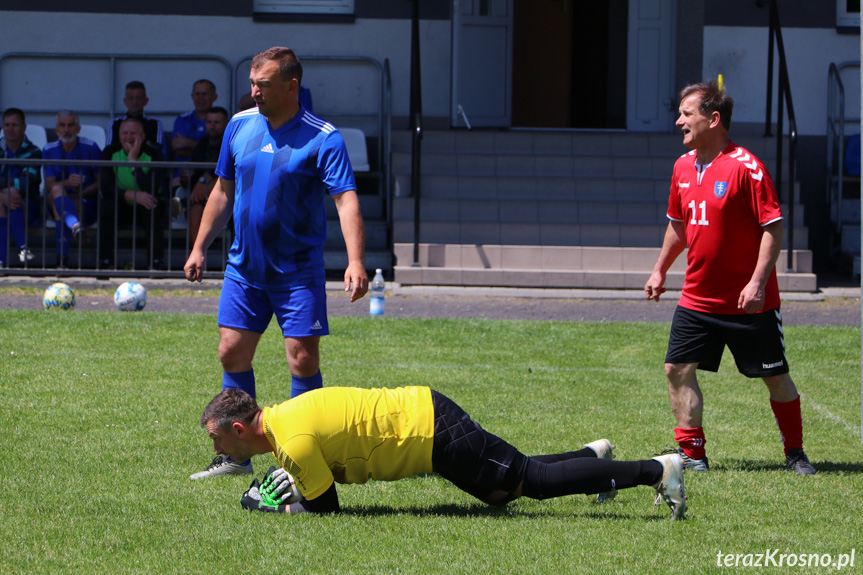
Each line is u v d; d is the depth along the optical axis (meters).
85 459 14.38
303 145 13.33
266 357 22.00
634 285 32.19
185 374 19.88
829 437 16.64
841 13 39.44
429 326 25.66
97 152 33.38
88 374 19.67
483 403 18.28
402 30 39.09
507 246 33.03
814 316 28.75
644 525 12.00
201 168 31.42
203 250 14.41
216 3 38.53
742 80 39.47
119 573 10.27
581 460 12.12
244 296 13.86
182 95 38.78
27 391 18.25
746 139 37.66
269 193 13.38
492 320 26.56
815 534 11.70
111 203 32.22
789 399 14.64
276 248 13.50
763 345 14.45
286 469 11.87
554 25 45.28
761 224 13.98
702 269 14.53
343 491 13.39
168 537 11.34
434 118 39.75
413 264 32.62
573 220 34.59
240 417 11.77
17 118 32.19
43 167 30.92
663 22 40.12
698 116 14.30
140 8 38.41
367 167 36.22
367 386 19.25
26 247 31.50
